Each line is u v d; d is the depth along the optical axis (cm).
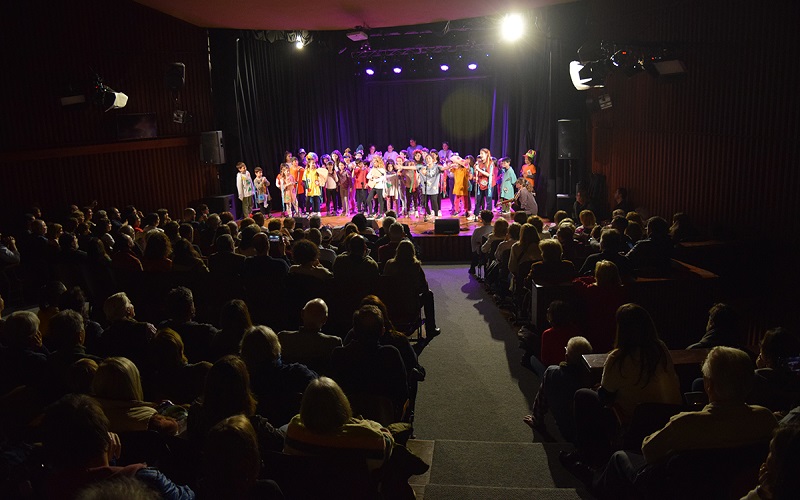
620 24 1196
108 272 771
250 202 1648
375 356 422
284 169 1677
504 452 475
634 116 1193
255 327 388
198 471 313
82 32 1318
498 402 630
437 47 1672
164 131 1505
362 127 1938
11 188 1212
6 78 1196
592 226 947
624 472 346
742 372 296
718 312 486
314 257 671
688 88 1008
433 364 733
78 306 557
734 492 283
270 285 664
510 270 841
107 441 250
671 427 301
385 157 1739
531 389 658
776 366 388
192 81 1563
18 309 948
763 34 834
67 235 828
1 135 1193
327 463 287
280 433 327
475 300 995
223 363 308
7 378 435
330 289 664
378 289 662
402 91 1941
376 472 307
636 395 388
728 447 291
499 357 749
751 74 861
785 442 211
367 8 1363
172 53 1508
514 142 1673
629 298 679
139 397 355
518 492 395
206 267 741
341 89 1869
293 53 1791
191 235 866
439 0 1281
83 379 370
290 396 381
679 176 1048
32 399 370
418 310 731
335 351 428
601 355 462
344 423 300
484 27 1498
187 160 1562
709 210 970
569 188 1433
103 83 1299
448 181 1811
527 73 1557
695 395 389
